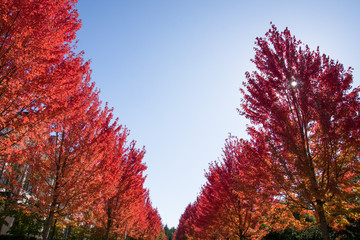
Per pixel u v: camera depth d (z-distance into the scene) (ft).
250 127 24.22
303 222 23.80
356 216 19.13
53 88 18.44
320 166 20.01
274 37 23.24
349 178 20.30
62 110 19.77
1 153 17.97
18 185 26.22
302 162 19.52
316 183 18.99
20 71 16.70
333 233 39.68
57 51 18.70
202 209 49.55
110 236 54.90
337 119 18.85
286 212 25.34
